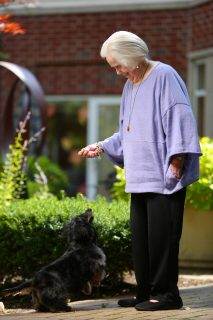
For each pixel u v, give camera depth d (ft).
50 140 68.13
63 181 42.22
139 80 20.79
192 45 54.08
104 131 57.36
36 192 36.55
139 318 19.69
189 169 20.22
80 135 69.72
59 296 21.27
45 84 58.49
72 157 69.00
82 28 57.52
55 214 25.16
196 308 21.34
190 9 54.24
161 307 20.57
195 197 31.40
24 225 25.12
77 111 69.77
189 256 32.12
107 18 56.85
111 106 57.16
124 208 27.22
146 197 20.70
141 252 20.98
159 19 55.42
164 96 20.26
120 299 23.11
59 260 21.56
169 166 20.10
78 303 23.21
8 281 25.80
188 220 32.01
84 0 57.21
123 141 21.12
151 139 20.44
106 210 26.50
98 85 57.31
